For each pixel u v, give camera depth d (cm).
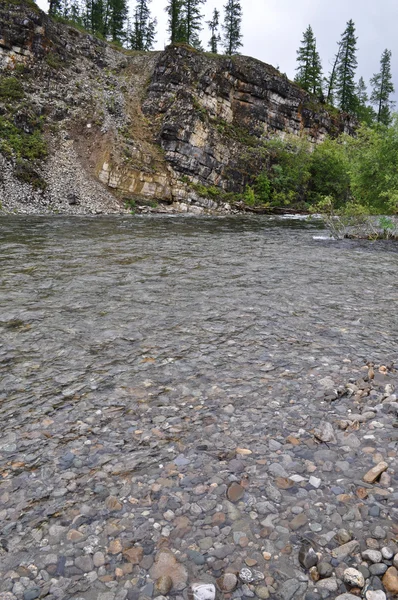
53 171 3462
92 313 798
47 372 551
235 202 4403
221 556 269
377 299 952
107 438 407
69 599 237
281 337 696
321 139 6178
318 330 734
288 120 5753
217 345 656
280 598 238
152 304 868
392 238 2164
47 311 801
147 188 3825
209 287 1024
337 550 273
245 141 5019
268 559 267
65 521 300
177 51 4722
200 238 1986
